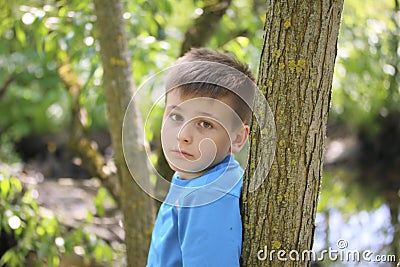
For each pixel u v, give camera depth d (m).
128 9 2.46
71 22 2.45
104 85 1.87
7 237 2.57
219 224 1.12
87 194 3.59
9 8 2.66
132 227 1.89
